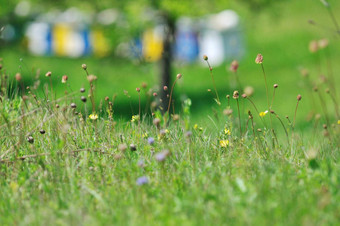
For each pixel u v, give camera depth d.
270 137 6.55
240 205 4.44
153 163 5.55
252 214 4.29
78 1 15.95
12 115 6.62
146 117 7.01
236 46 31.36
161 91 15.23
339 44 33.28
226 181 4.89
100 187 5.13
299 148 6.33
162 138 6.12
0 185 5.24
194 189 4.75
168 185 5.02
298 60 31.28
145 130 6.55
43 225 4.35
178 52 29.48
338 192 4.73
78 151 5.94
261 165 5.46
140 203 4.53
